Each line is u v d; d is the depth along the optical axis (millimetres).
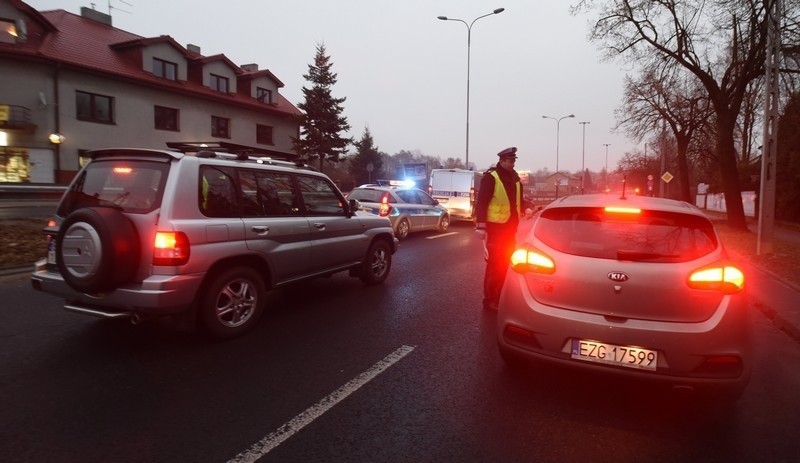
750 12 13438
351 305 6133
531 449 2902
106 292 4102
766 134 11031
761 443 3045
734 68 17125
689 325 3121
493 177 5910
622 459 2822
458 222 20344
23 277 7156
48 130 22094
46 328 4883
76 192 4547
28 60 21438
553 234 3645
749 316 3211
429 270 8734
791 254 11336
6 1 21234
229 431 3014
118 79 24391
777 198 24344
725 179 17000
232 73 30875
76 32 25188
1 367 3900
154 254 4055
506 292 3709
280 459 2729
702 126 26031
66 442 2842
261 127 33469
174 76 27516
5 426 3006
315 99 41719
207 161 4570
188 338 4715
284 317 5535
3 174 21328
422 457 2787
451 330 5199
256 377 3846
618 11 17234
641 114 25859
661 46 17078
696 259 3236
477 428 3135
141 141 25641
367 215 7164
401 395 3596
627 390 3754
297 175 5777
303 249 5590
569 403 3520
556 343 3365
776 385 3988
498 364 4250
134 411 3238
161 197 4156
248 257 4875
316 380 3818
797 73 14266
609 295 3266
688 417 3354
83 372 3846
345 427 3105
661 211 3480
